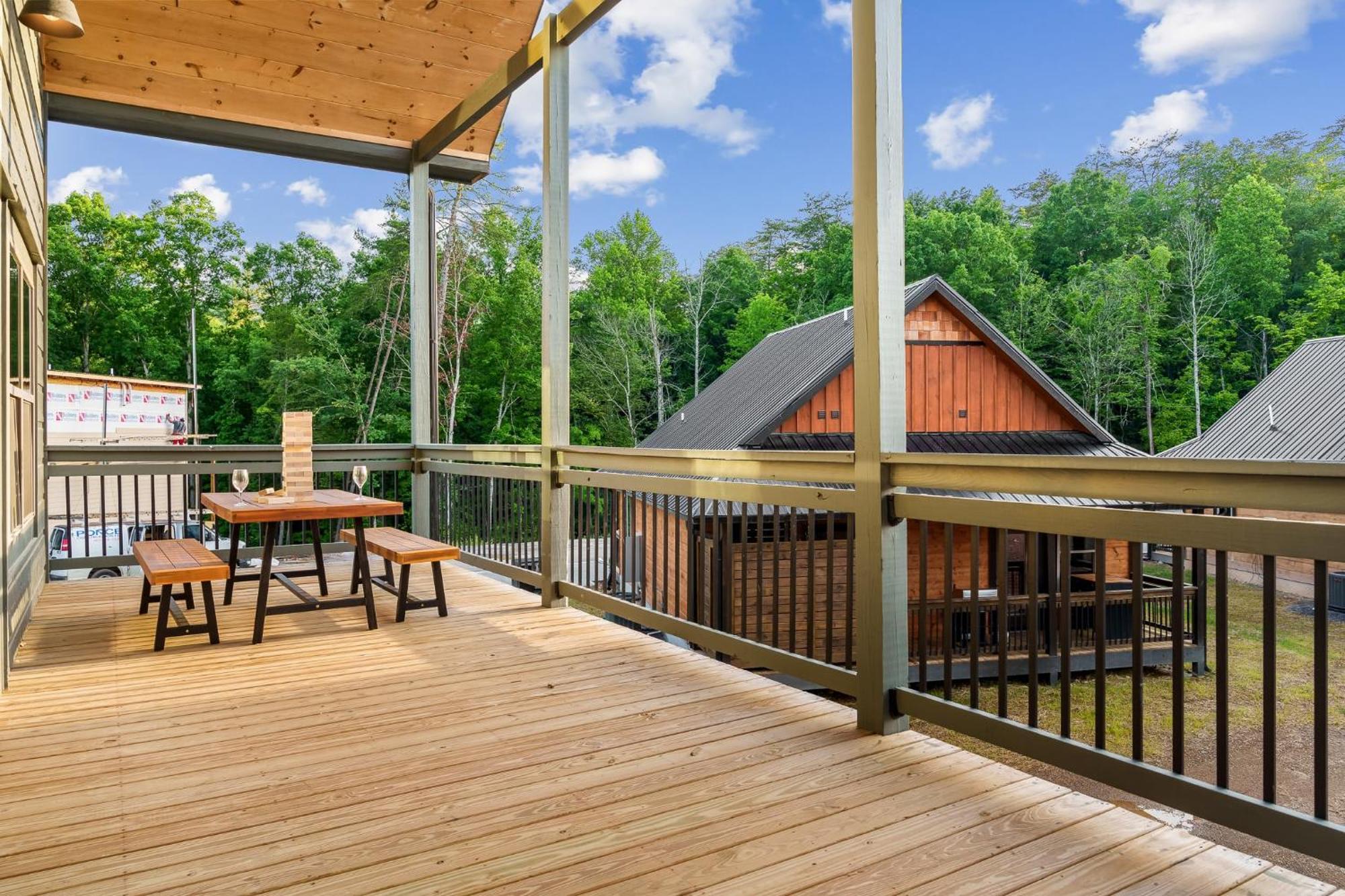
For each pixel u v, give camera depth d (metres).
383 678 3.51
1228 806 1.83
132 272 32.12
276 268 33.25
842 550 8.16
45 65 5.54
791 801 2.22
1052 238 25.62
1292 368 9.64
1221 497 1.84
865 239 2.74
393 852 1.96
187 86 5.95
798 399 10.53
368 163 6.91
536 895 1.75
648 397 33.53
